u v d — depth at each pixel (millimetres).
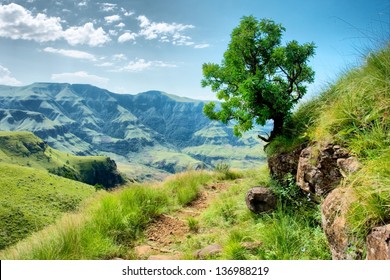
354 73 5637
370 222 2816
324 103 5945
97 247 6230
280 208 5855
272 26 7898
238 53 8117
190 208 10008
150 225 8359
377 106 4336
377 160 3354
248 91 7258
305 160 5281
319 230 4797
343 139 4523
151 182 12031
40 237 6230
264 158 9727
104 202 8453
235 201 8297
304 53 7535
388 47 5152
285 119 7312
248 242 5242
